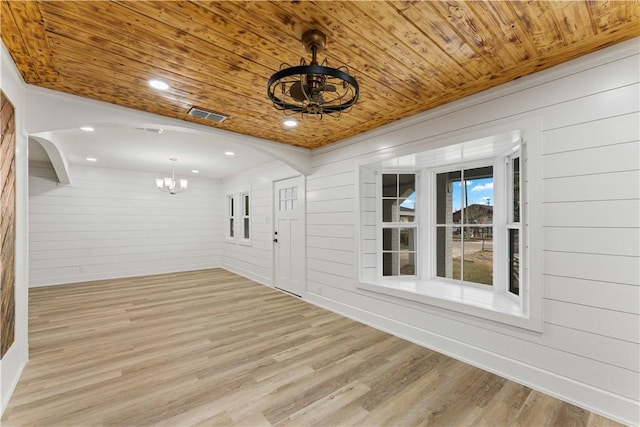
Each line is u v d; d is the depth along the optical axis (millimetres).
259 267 5898
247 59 1969
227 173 6812
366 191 3684
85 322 3504
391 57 1933
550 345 2062
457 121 2615
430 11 1505
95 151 4633
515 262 2826
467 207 3344
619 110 1806
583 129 1931
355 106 2742
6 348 1984
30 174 5430
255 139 3783
